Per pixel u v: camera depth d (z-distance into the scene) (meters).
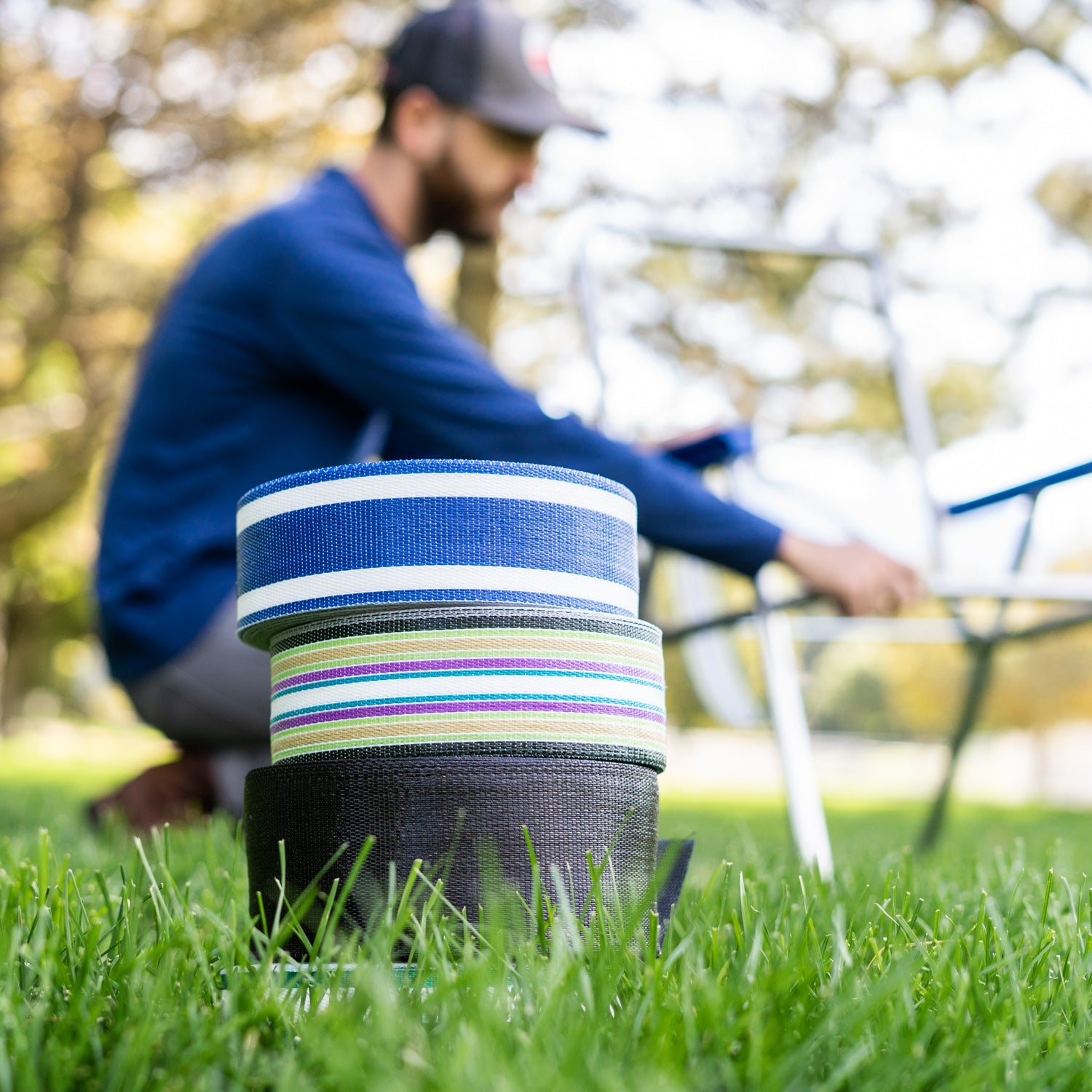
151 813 2.75
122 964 0.97
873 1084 0.77
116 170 9.67
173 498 2.51
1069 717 10.84
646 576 2.31
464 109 2.43
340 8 8.77
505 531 1.11
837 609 2.06
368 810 1.05
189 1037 0.83
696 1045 0.80
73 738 23.41
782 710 2.04
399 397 2.14
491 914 0.96
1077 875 1.86
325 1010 0.89
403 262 2.35
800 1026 0.87
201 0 9.02
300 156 9.08
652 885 0.99
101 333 10.29
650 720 1.16
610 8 8.24
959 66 8.43
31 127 9.53
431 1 8.34
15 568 18.22
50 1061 0.78
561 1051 0.76
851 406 2.93
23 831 2.74
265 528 1.15
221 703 2.61
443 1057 0.76
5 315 10.36
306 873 1.07
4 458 12.86
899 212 8.35
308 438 2.49
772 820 4.29
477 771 1.05
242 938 1.03
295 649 1.14
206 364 2.45
